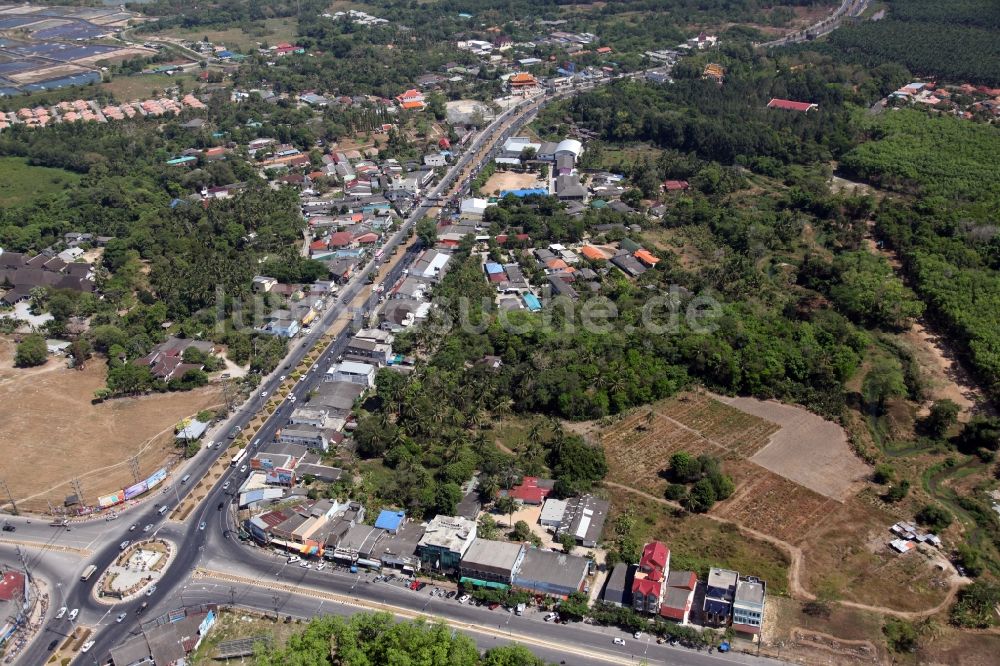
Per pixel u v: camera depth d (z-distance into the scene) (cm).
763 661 18838
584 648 19325
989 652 18912
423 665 17850
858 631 19475
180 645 19350
